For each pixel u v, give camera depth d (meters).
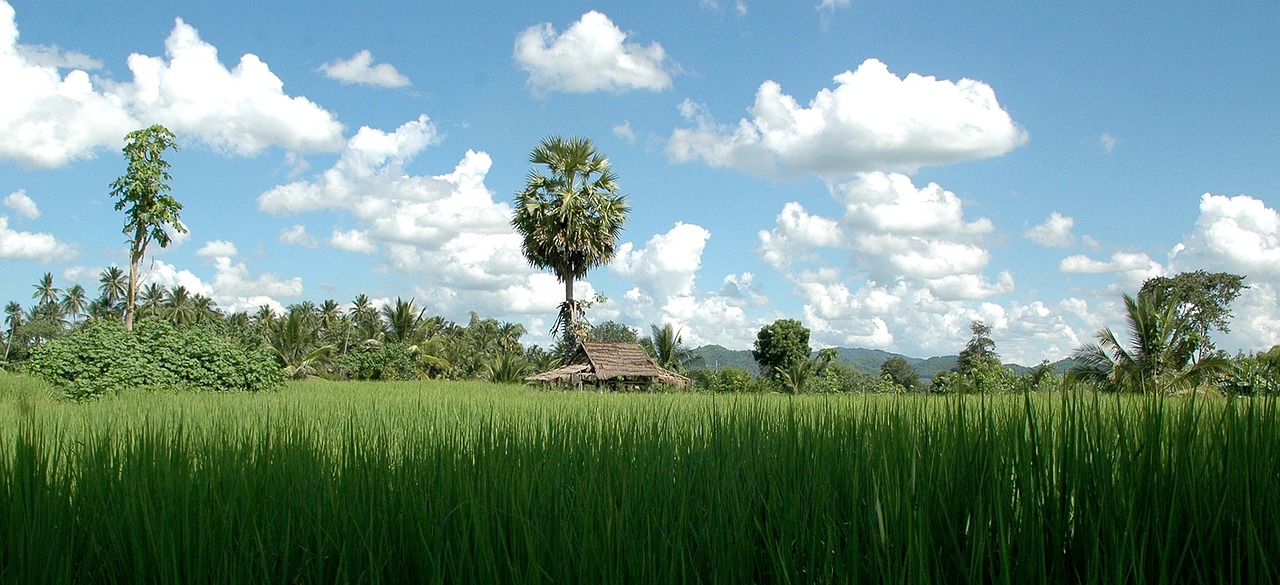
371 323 58.53
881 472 3.05
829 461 3.58
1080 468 2.83
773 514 3.10
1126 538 2.50
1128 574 2.50
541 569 2.77
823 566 2.67
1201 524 2.68
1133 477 2.80
